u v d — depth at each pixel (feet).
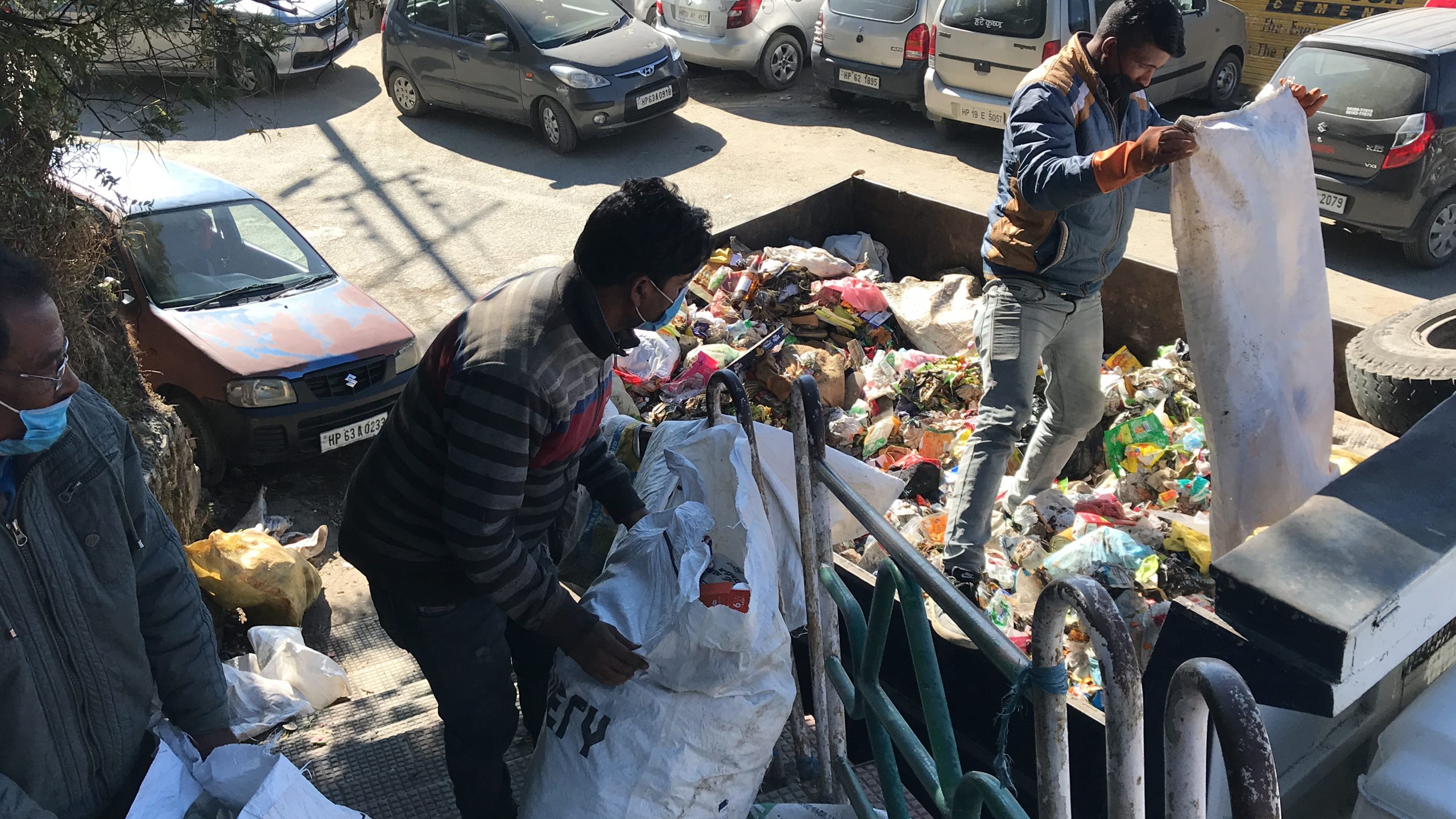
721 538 7.00
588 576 9.36
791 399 6.95
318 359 19.08
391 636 7.35
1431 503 5.33
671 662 6.41
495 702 7.34
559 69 33.91
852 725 10.99
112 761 5.90
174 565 6.26
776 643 6.57
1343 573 4.94
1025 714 9.07
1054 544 12.80
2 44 10.85
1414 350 13.35
